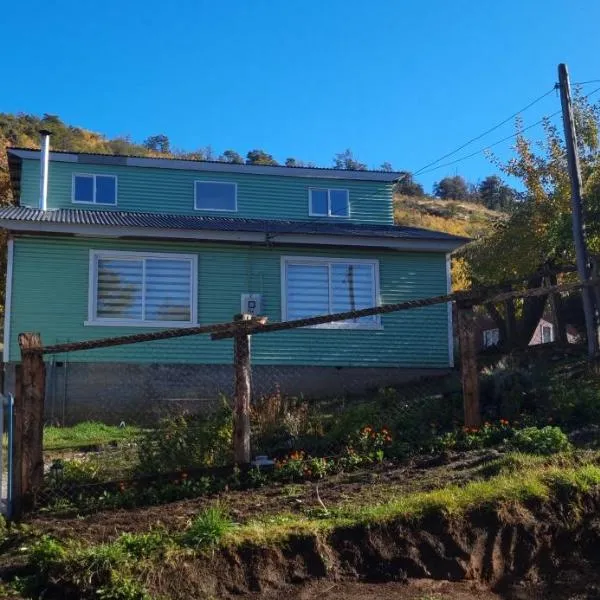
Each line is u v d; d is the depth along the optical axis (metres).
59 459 9.11
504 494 6.57
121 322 15.72
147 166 19.69
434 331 17.41
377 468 8.27
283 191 20.53
